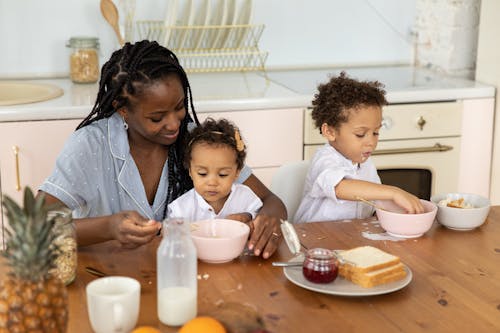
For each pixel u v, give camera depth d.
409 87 2.76
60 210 1.31
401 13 3.25
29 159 2.41
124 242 1.44
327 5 3.16
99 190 1.70
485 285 1.35
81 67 2.79
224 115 2.54
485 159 2.85
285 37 3.16
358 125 1.88
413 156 2.74
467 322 1.19
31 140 2.40
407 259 1.47
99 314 1.11
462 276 1.39
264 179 2.64
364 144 1.91
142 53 1.59
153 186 1.78
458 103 2.75
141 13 2.96
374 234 1.63
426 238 1.60
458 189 2.85
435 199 1.78
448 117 2.75
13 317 0.98
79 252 1.49
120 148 1.70
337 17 3.19
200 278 1.37
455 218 1.64
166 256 1.17
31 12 2.87
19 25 2.87
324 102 1.94
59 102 2.47
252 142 2.59
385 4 3.22
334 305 1.25
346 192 1.77
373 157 2.70
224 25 2.84
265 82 2.88
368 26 3.23
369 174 2.03
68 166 1.61
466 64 3.04
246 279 1.37
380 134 2.69
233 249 1.42
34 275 1.01
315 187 1.90
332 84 1.94
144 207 1.76
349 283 1.32
